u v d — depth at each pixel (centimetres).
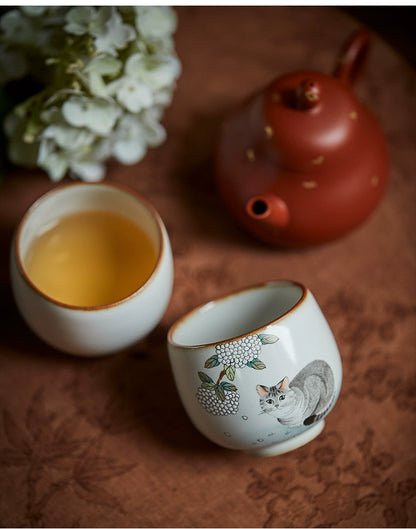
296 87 42
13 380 43
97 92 41
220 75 50
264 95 43
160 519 40
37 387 43
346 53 44
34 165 45
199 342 41
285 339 37
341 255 46
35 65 45
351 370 43
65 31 43
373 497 41
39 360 43
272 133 41
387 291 45
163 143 48
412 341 44
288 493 41
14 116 44
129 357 43
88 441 41
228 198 44
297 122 41
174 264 45
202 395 38
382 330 44
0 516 40
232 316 41
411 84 50
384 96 50
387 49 51
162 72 43
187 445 42
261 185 43
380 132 45
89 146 44
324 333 39
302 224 43
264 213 42
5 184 47
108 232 43
